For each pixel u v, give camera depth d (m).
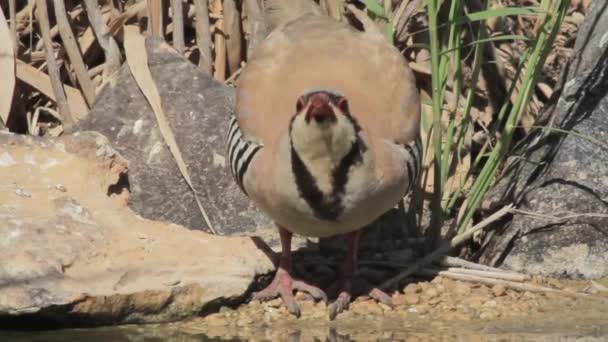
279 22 12.69
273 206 10.53
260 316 10.84
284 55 11.30
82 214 11.23
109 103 12.95
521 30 14.84
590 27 13.14
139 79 13.03
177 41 13.73
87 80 13.55
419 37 14.25
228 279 10.84
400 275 11.56
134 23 14.00
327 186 10.14
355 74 11.05
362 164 10.14
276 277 11.25
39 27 14.08
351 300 11.24
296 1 12.66
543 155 12.58
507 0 15.09
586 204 12.00
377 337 10.16
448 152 12.01
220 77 14.00
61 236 10.84
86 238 10.92
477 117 13.91
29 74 13.61
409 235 12.42
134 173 12.43
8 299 10.00
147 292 10.41
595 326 10.38
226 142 12.52
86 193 11.62
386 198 10.58
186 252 11.09
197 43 14.03
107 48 13.75
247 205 12.40
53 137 12.07
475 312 10.88
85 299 10.16
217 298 10.76
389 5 12.34
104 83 13.49
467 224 12.14
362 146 10.12
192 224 12.23
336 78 10.95
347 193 10.20
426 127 13.23
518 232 12.06
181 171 12.36
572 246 11.83
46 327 10.32
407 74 11.23
